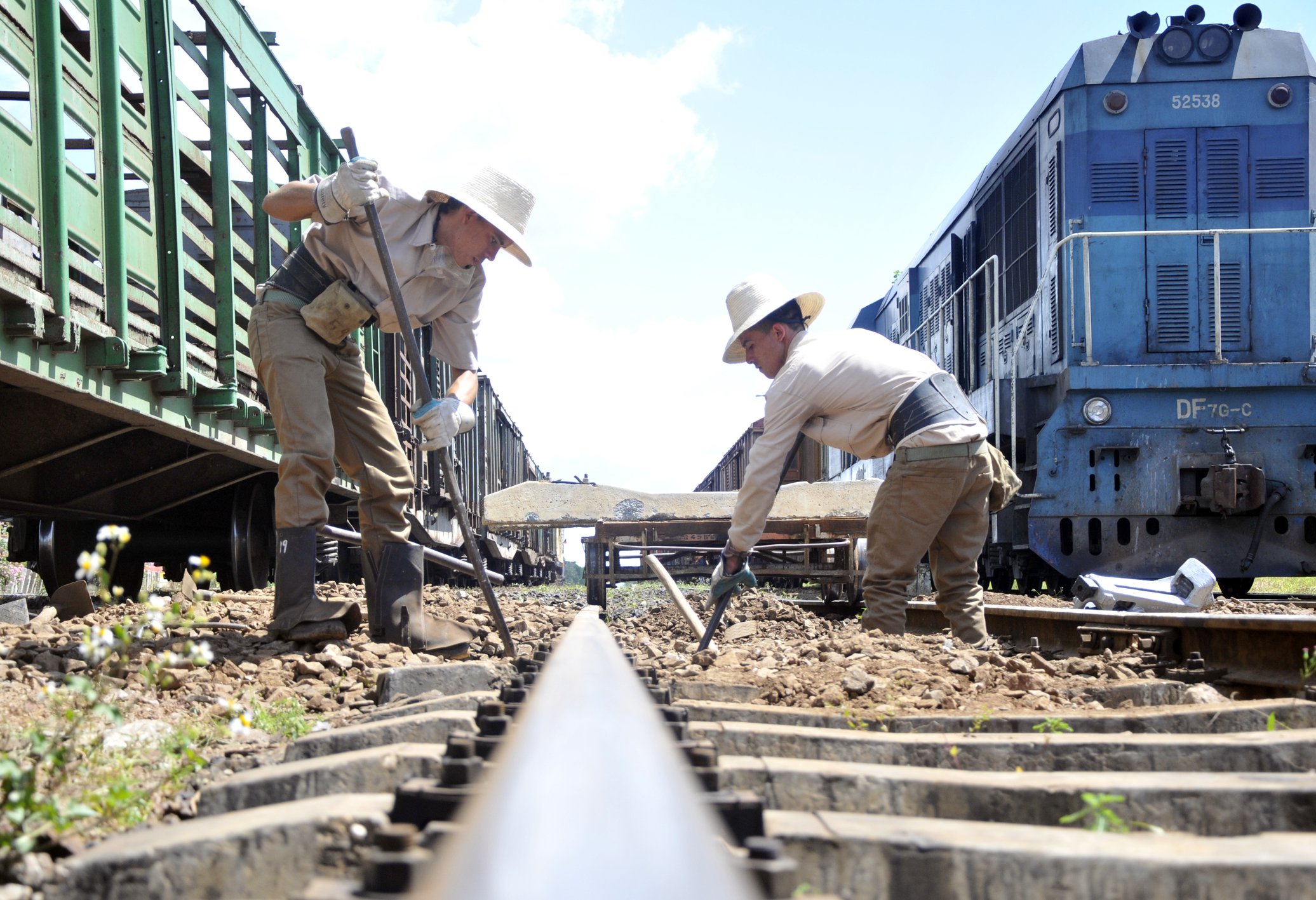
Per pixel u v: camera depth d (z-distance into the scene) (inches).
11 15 167.9
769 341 211.3
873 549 207.5
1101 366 358.9
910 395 198.2
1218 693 149.9
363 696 147.8
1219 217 366.9
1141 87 373.4
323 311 172.4
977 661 161.8
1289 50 372.8
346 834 65.6
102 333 196.2
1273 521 353.4
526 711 48.4
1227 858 58.1
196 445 265.4
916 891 60.7
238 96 303.4
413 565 188.1
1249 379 352.5
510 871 25.1
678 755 76.0
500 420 875.4
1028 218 420.5
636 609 365.7
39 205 177.5
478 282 189.6
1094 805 71.3
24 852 71.7
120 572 340.5
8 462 231.1
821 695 130.3
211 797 83.6
